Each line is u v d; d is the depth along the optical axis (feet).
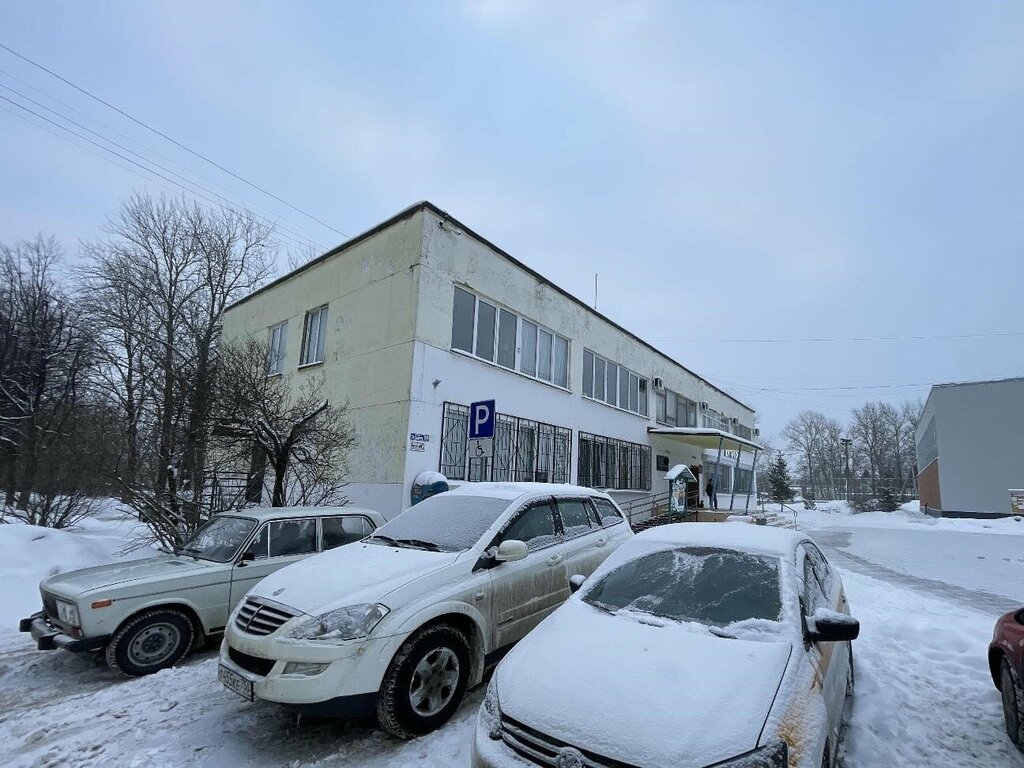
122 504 36.96
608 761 7.94
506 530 16.58
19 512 48.37
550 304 47.93
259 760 11.90
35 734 13.37
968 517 99.25
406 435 33.58
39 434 52.34
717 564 12.70
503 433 41.16
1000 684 13.89
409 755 11.98
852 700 14.51
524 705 9.18
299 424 30.30
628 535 21.54
